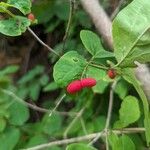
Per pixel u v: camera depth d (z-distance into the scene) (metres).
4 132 0.34
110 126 0.32
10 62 0.45
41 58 0.43
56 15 0.37
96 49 0.19
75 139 0.29
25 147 0.33
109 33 0.24
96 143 0.33
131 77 0.18
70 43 0.34
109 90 0.32
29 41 0.42
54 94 0.41
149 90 0.22
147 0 0.17
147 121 0.18
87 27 0.33
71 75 0.18
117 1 0.30
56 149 0.32
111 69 0.18
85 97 0.33
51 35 0.39
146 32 0.17
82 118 0.33
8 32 0.18
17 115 0.34
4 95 0.35
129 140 0.22
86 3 0.25
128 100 0.23
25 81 0.40
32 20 0.19
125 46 0.17
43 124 0.34
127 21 0.17
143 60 0.17
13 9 0.20
